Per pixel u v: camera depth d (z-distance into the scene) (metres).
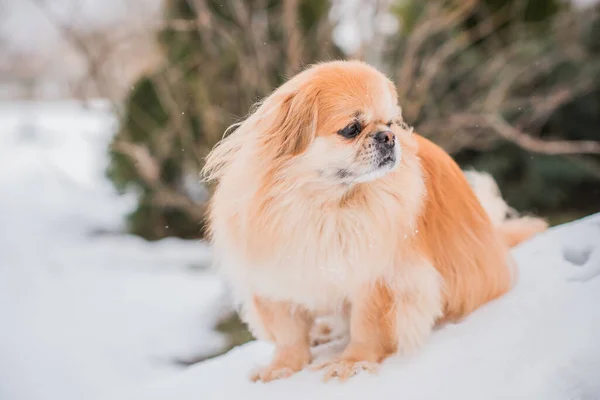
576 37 8.51
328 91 2.80
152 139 8.48
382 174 2.70
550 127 8.62
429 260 2.90
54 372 5.75
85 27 9.43
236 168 2.90
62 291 7.41
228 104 8.21
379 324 2.84
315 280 2.82
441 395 2.33
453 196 3.11
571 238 3.32
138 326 6.50
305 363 3.02
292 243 2.78
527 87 8.44
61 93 19.69
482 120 7.45
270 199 2.79
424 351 2.71
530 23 8.58
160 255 8.54
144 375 5.70
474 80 8.06
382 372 2.64
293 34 7.05
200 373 3.15
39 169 12.30
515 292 2.98
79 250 8.81
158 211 9.29
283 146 2.80
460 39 7.10
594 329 2.39
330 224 2.77
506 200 8.36
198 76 8.12
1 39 19.11
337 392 2.55
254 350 3.42
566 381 2.23
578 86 7.56
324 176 2.75
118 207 10.46
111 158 9.13
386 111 2.84
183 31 8.08
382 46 7.86
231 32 7.85
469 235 3.05
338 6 7.51
